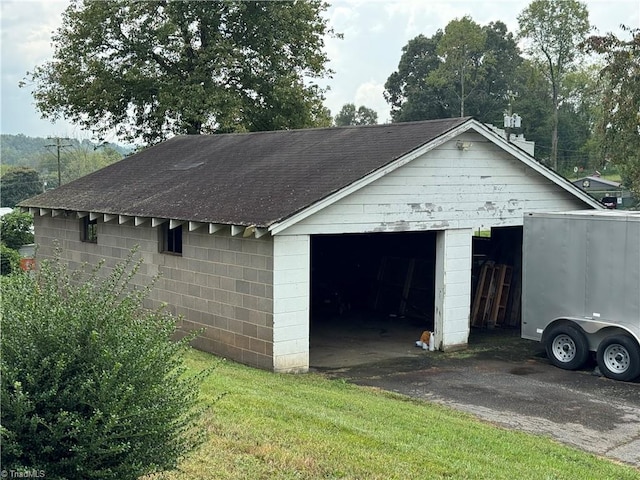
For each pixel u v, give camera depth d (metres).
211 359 12.42
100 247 17.22
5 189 64.06
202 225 13.05
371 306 19.69
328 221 12.46
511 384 11.73
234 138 19.52
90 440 4.43
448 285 14.40
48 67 31.83
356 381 11.90
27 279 5.23
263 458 6.58
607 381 12.00
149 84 30.55
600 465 7.69
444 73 65.62
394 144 13.86
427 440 7.86
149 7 30.27
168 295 14.73
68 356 4.59
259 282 12.28
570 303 12.89
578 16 62.78
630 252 12.02
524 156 15.09
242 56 30.27
